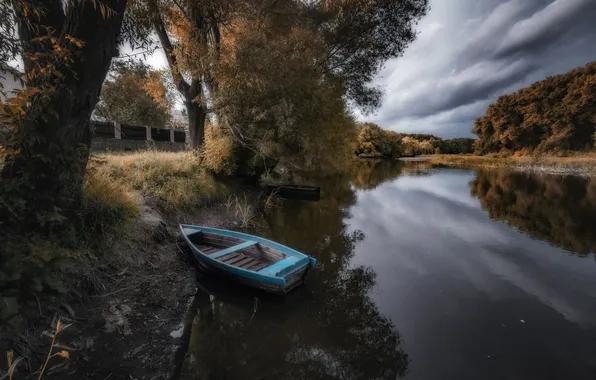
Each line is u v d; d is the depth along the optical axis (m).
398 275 6.05
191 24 10.45
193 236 6.46
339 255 7.11
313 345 3.88
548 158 41.31
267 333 4.07
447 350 3.83
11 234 3.00
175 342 3.61
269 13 11.59
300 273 5.22
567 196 16.25
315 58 13.83
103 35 3.52
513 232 9.27
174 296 4.59
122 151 12.50
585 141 45.31
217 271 5.21
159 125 21.31
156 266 5.28
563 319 4.52
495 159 47.03
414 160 59.56
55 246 3.24
